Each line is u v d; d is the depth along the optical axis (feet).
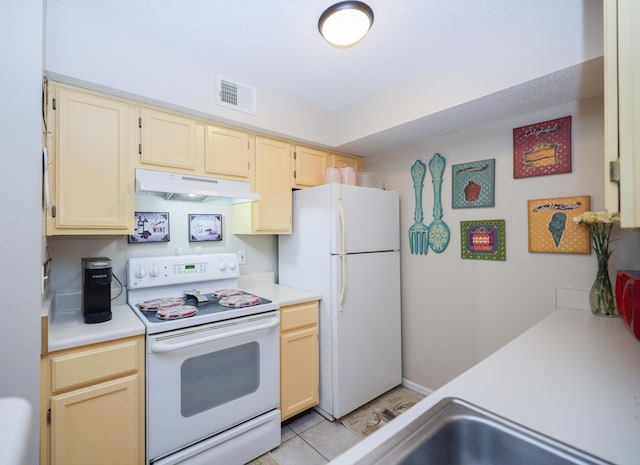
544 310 6.03
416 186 8.13
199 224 7.25
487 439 2.38
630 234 5.13
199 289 6.92
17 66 3.61
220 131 6.57
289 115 7.41
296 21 4.98
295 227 7.88
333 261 6.88
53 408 4.04
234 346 5.57
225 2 4.55
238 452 5.53
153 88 5.49
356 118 7.80
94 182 5.12
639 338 3.86
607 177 2.10
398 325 8.16
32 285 3.65
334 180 7.69
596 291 5.21
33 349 3.64
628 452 2.01
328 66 6.34
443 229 7.57
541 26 4.78
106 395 4.42
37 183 3.67
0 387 3.51
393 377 7.98
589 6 4.37
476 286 7.00
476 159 6.98
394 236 8.13
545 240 6.00
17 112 3.60
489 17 4.94
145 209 6.51
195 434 5.10
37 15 3.72
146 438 4.73
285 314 6.44
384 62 6.15
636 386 2.87
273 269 8.58
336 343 6.79
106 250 6.07
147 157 5.64
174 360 4.91
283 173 7.62
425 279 7.95
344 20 4.69
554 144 5.90
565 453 2.03
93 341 4.33
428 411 2.53
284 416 6.40
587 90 5.25
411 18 4.92
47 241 5.30
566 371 3.20
